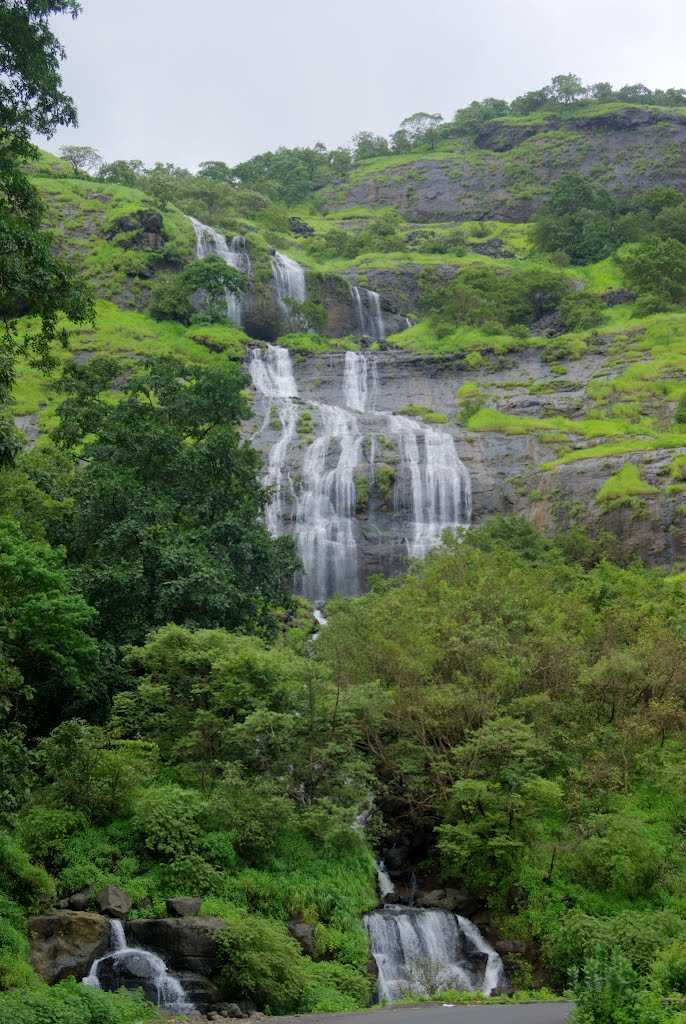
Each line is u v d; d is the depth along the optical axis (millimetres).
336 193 148875
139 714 29609
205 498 37188
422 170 147625
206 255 96875
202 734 29109
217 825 26078
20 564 27844
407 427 70812
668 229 107250
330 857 26953
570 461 60188
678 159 135125
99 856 24031
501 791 28516
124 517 34688
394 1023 17250
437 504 61531
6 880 21984
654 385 73688
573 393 76250
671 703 32969
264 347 86375
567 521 56562
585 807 29984
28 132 25922
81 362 75938
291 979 21781
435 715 31312
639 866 27547
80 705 30469
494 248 121125
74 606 28016
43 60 25047
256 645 31016
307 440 67750
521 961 25938
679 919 24859
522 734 28812
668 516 53688
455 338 89938
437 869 29703
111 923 21984
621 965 15242
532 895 27406
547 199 135500
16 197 25766
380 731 31922
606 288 98938
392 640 32750
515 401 74500
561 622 35688
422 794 30641
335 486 61625
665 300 94312
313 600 57406
